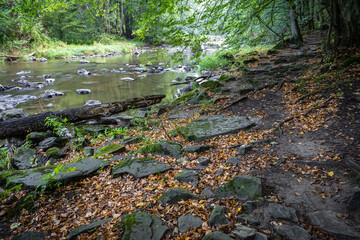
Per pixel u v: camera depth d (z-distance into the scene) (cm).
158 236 298
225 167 468
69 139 783
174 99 1220
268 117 729
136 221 328
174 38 693
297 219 304
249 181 384
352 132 512
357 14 900
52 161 610
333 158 429
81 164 527
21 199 436
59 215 390
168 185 431
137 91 1512
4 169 605
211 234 280
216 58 2114
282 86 989
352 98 657
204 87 1305
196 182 426
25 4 598
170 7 650
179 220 325
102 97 1393
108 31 5275
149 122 912
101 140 772
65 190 460
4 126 734
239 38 1000
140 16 688
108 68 2500
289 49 1958
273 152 505
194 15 666
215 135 643
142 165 504
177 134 704
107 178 485
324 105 679
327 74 899
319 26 2766
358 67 834
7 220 397
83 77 2020
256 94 976
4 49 2984
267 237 274
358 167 377
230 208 339
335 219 293
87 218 374
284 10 1986
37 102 1312
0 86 1560
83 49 3975
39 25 3550
